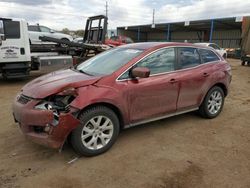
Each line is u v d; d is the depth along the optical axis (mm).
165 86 4254
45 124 3242
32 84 3857
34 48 10523
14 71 9000
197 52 4984
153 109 4211
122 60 4102
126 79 3836
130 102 3869
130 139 4219
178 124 4945
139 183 3020
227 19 29578
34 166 3359
